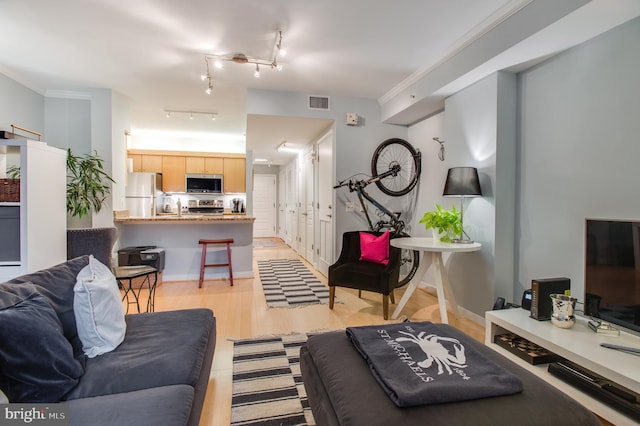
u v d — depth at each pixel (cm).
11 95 344
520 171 267
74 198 353
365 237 353
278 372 200
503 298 247
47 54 301
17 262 203
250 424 154
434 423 95
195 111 478
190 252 441
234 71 338
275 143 577
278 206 987
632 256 159
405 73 343
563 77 232
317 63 319
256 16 239
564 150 232
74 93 399
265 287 407
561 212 234
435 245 267
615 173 201
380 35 266
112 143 391
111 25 252
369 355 129
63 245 242
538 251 252
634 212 192
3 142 201
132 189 521
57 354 111
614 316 167
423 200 411
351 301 350
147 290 383
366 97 426
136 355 136
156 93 405
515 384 110
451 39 273
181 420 98
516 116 270
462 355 130
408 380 111
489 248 272
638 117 190
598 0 172
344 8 230
